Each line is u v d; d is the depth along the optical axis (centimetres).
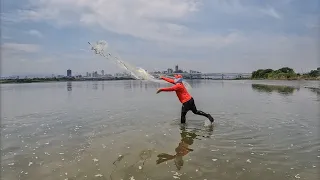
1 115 1482
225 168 638
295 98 2128
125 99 2309
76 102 2122
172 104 1883
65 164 692
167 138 908
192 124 1137
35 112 1584
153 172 623
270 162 672
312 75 7069
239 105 1736
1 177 623
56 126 1155
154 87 4594
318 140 854
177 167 650
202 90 3366
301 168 632
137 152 766
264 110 1488
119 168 653
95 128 1093
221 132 983
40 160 727
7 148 839
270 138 888
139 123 1175
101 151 784
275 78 8012
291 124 1096
